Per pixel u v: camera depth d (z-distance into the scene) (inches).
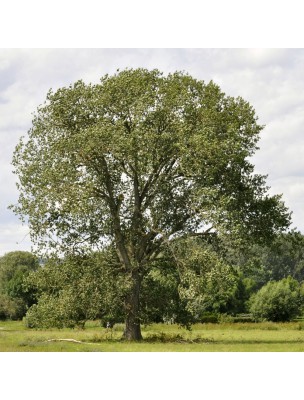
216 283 1625.2
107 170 1747.0
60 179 1654.8
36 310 1742.1
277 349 1465.3
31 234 1721.2
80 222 1732.3
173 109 1727.4
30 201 1695.4
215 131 1724.9
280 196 1868.8
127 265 1781.5
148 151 1663.4
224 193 1763.0
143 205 1817.2
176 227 1797.5
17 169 1721.2
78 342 1656.0
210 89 1812.3
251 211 1844.2
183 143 1651.1
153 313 1886.1
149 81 1779.0
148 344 1632.6
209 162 1680.6
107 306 1696.6
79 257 1749.5
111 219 1759.4
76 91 1753.2
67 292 1691.7
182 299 1749.5
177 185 1766.7
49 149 1723.7
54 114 1752.0
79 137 1638.8
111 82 1734.7
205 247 1734.7
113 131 1626.5
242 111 1811.0
